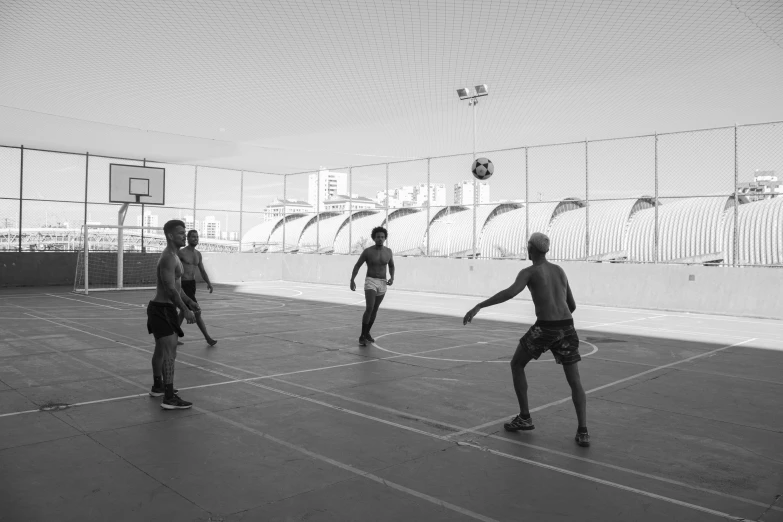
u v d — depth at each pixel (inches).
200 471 167.5
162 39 564.1
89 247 976.9
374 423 216.4
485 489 156.9
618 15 532.4
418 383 283.0
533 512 143.3
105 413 225.1
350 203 1016.9
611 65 668.1
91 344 384.5
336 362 335.0
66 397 249.1
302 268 1090.1
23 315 545.0
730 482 163.0
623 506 147.0
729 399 256.2
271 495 151.8
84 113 784.9
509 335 449.1
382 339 424.2
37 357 338.3
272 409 234.5
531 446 192.1
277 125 872.3
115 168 957.2
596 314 618.5
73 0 476.7
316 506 145.6
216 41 576.1
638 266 679.7
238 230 1114.1
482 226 1013.2
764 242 717.9
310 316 565.0
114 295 782.5
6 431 201.5
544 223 953.5
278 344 397.1
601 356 363.6
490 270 809.5
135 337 415.5
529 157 778.2
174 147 913.5
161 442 192.1
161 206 999.6
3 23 517.3
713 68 664.4
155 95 723.4
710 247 762.8
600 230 882.1
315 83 708.7
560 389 271.9
